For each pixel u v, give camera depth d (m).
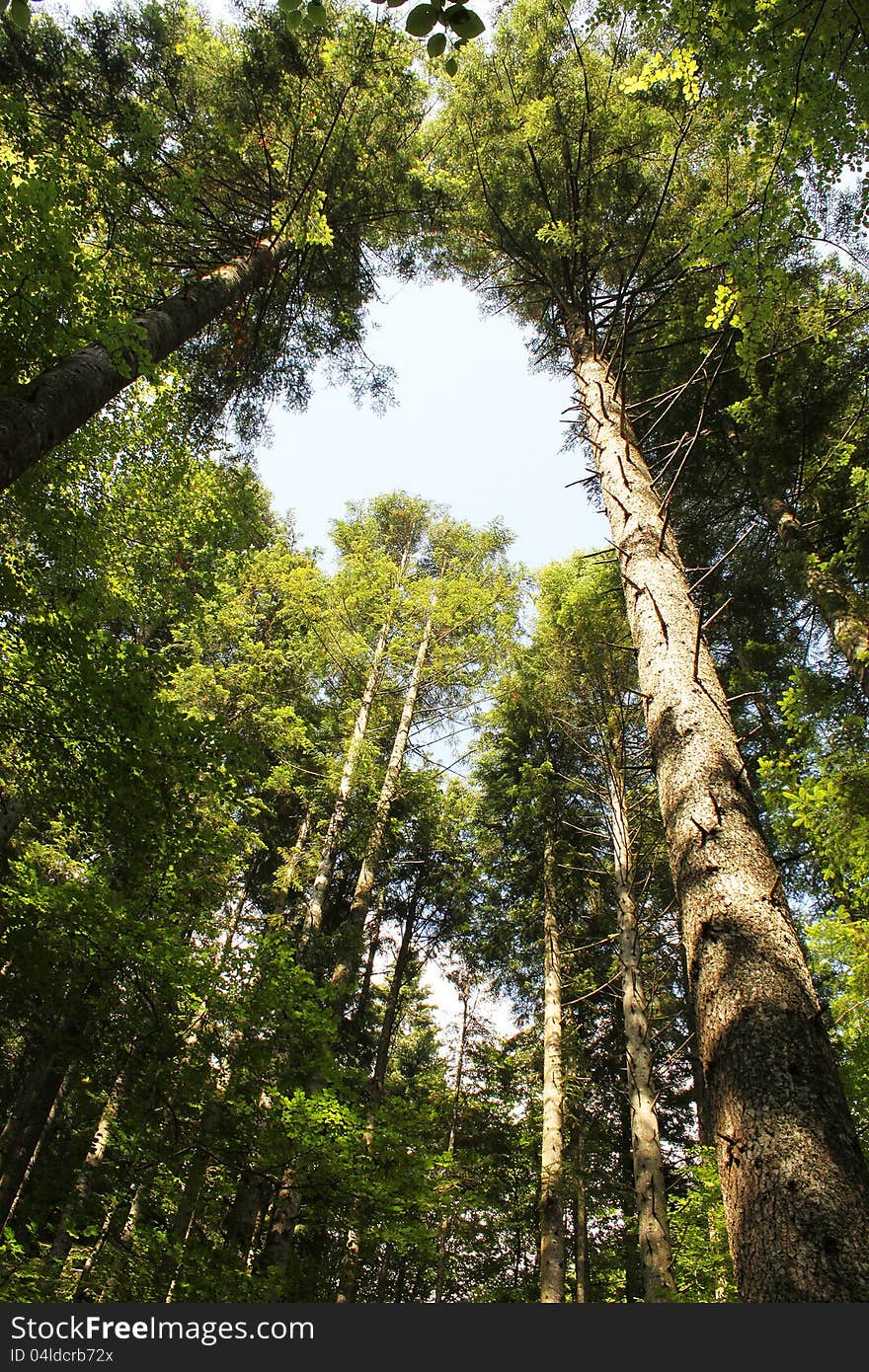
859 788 4.79
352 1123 6.46
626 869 10.73
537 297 10.25
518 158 8.86
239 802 4.96
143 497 6.32
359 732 13.20
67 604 5.18
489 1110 13.29
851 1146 2.57
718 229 5.11
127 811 4.58
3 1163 8.73
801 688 6.89
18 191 4.06
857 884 5.04
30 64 6.77
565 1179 9.98
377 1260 11.55
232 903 12.35
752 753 9.74
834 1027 5.22
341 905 15.89
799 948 3.16
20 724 4.50
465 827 16.09
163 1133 5.90
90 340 4.65
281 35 7.35
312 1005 6.51
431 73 9.53
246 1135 6.03
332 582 13.12
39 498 5.01
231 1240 8.49
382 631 14.49
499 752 15.77
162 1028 5.79
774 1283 2.32
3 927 5.18
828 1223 2.34
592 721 12.73
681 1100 13.38
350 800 12.64
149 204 7.50
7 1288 5.11
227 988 6.21
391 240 10.24
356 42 7.70
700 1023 3.14
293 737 11.93
